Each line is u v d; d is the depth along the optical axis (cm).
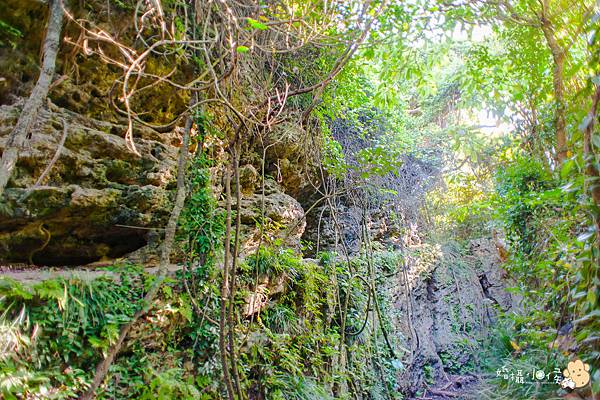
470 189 873
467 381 713
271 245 407
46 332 197
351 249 640
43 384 188
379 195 718
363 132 619
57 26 207
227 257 268
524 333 474
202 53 336
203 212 319
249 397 329
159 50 318
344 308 503
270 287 382
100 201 268
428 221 898
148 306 244
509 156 649
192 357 284
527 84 479
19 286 189
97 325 221
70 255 288
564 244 341
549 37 299
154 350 261
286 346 381
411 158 868
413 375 676
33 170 245
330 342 452
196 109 312
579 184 211
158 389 234
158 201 302
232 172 388
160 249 310
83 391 207
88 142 275
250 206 412
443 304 833
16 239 247
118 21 292
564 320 342
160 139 330
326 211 627
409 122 835
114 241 312
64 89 273
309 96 475
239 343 318
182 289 290
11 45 248
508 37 458
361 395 488
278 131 447
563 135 312
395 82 547
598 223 191
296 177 523
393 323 643
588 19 196
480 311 862
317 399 371
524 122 534
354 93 535
